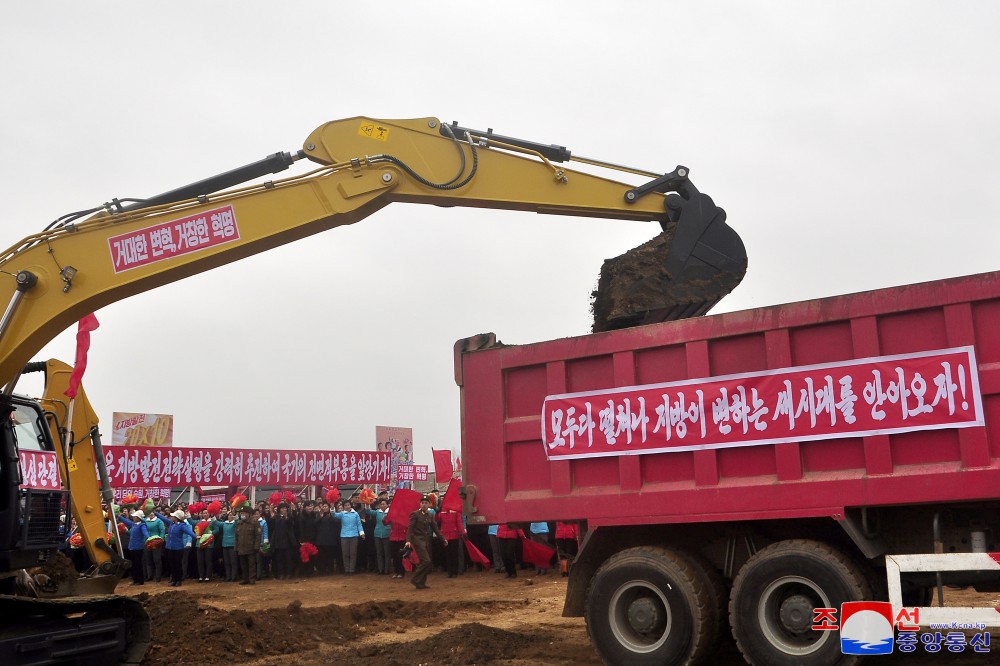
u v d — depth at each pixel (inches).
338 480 1149.1
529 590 585.9
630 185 350.9
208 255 320.8
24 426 310.2
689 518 287.7
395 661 331.3
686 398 294.2
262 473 1063.0
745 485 280.7
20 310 309.1
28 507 293.7
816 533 284.4
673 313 335.9
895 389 261.3
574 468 314.2
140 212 320.2
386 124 349.1
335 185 332.2
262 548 745.6
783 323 280.5
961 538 263.9
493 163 349.4
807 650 265.1
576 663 318.0
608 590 299.3
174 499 1112.8
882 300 266.1
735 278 337.4
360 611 449.1
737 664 307.3
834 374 271.3
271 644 369.7
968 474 247.4
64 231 316.8
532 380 328.5
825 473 269.9
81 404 417.1
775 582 272.5
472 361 341.1
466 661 323.9
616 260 358.3
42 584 330.0
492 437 331.6
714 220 343.0
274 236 327.0
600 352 311.7
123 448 939.3
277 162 346.6
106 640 304.0
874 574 271.3
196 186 340.2
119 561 413.4
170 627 381.4
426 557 636.1
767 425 279.3
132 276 315.3
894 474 257.9
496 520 325.1
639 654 290.0
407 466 1243.8
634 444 301.0
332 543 781.9
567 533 384.2
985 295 251.8
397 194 337.7
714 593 291.0
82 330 405.4
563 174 348.2
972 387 250.1
